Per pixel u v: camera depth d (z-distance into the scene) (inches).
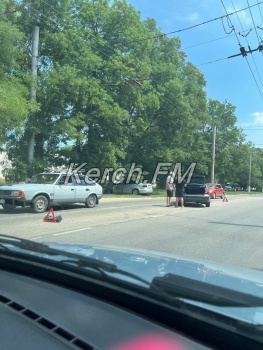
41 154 1192.2
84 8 1311.5
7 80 796.6
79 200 711.1
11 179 1031.6
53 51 1136.8
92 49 1282.0
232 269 112.6
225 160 2566.4
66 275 84.7
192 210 808.9
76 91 1099.9
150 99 1405.0
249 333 61.4
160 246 367.6
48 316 71.4
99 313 71.4
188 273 92.0
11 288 85.0
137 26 1393.9
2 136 876.0
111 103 1274.6
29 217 553.0
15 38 773.9
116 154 1350.9
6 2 952.9
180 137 1663.4
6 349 62.1
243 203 1204.5
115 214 644.7
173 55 1744.6
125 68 1283.2
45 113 1106.7
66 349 61.1
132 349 59.3
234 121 2699.3
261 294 80.0
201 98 1953.7
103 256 104.9
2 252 100.3
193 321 64.8
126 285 77.0
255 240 426.9
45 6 1096.8
